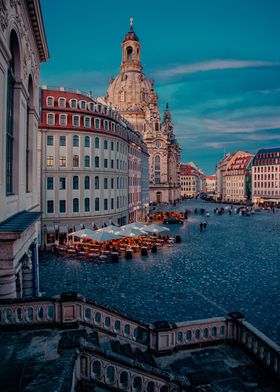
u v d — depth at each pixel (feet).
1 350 33.47
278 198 394.52
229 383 35.17
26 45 59.52
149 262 107.96
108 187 166.81
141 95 465.47
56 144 146.30
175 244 142.61
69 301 39.52
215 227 201.26
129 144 206.39
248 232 178.50
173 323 42.29
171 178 486.38
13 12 47.83
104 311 41.32
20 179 56.44
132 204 218.59
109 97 483.51
